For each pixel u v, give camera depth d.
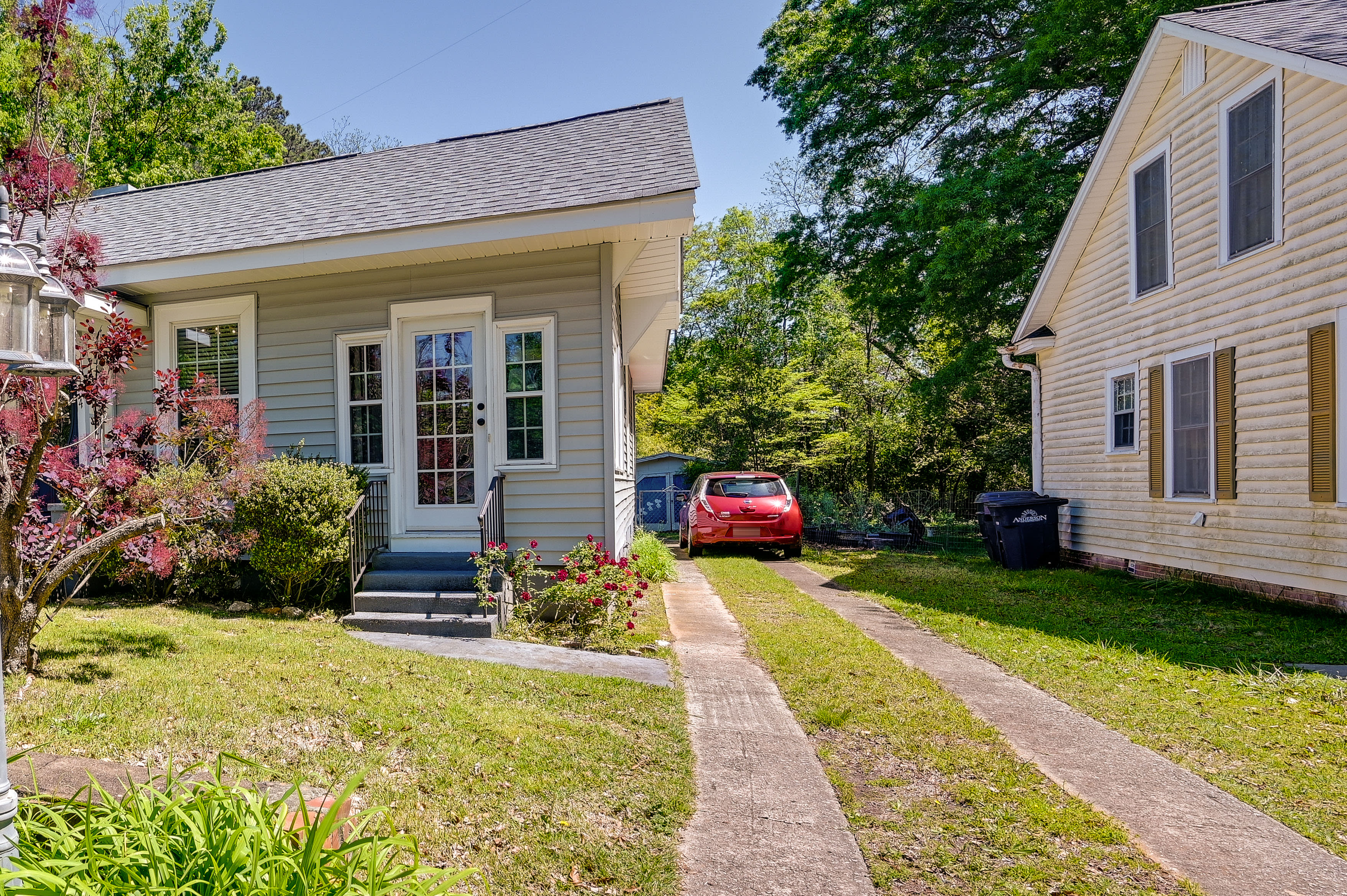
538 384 7.12
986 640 6.13
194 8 21.06
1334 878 2.60
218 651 5.08
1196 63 8.38
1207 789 3.31
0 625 1.91
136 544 5.17
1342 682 4.73
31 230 5.23
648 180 6.68
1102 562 10.47
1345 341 6.46
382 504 7.36
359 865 1.73
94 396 4.73
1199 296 8.37
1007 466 20.44
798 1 19.34
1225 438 7.92
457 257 7.11
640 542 10.98
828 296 25.44
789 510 13.08
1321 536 6.74
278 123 34.56
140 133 20.42
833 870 2.65
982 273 15.07
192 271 7.26
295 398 7.65
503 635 6.16
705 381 24.05
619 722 4.09
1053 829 2.95
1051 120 17.31
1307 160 6.88
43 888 1.49
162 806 1.91
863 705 4.48
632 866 2.64
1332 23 7.29
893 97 18.17
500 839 2.79
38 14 4.78
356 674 4.68
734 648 6.00
